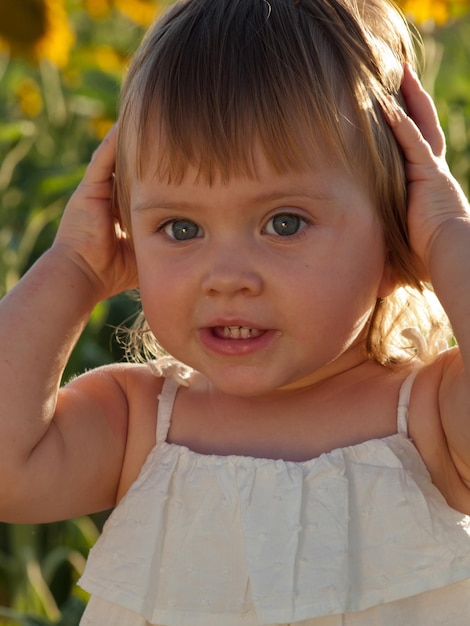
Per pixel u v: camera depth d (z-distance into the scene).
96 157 2.25
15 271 4.26
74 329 2.19
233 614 1.97
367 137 2.00
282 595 1.93
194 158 1.91
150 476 2.09
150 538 2.04
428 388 2.07
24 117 5.51
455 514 1.99
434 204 2.09
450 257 2.03
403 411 2.06
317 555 1.95
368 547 1.96
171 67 1.98
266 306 1.92
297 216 1.94
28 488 2.08
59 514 2.14
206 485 2.03
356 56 2.03
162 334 2.01
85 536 4.18
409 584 1.94
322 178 1.94
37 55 5.14
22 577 3.87
